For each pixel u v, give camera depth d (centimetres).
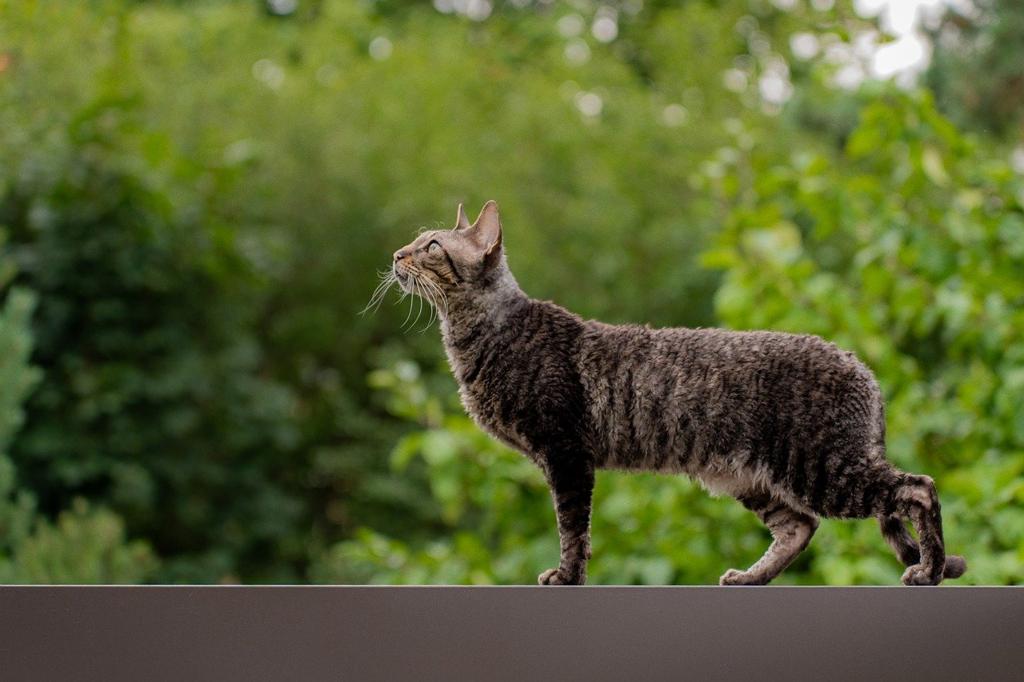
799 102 762
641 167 831
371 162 861
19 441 694
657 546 395
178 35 873
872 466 246
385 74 893
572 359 271
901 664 238
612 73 880
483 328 280
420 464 829
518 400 271
